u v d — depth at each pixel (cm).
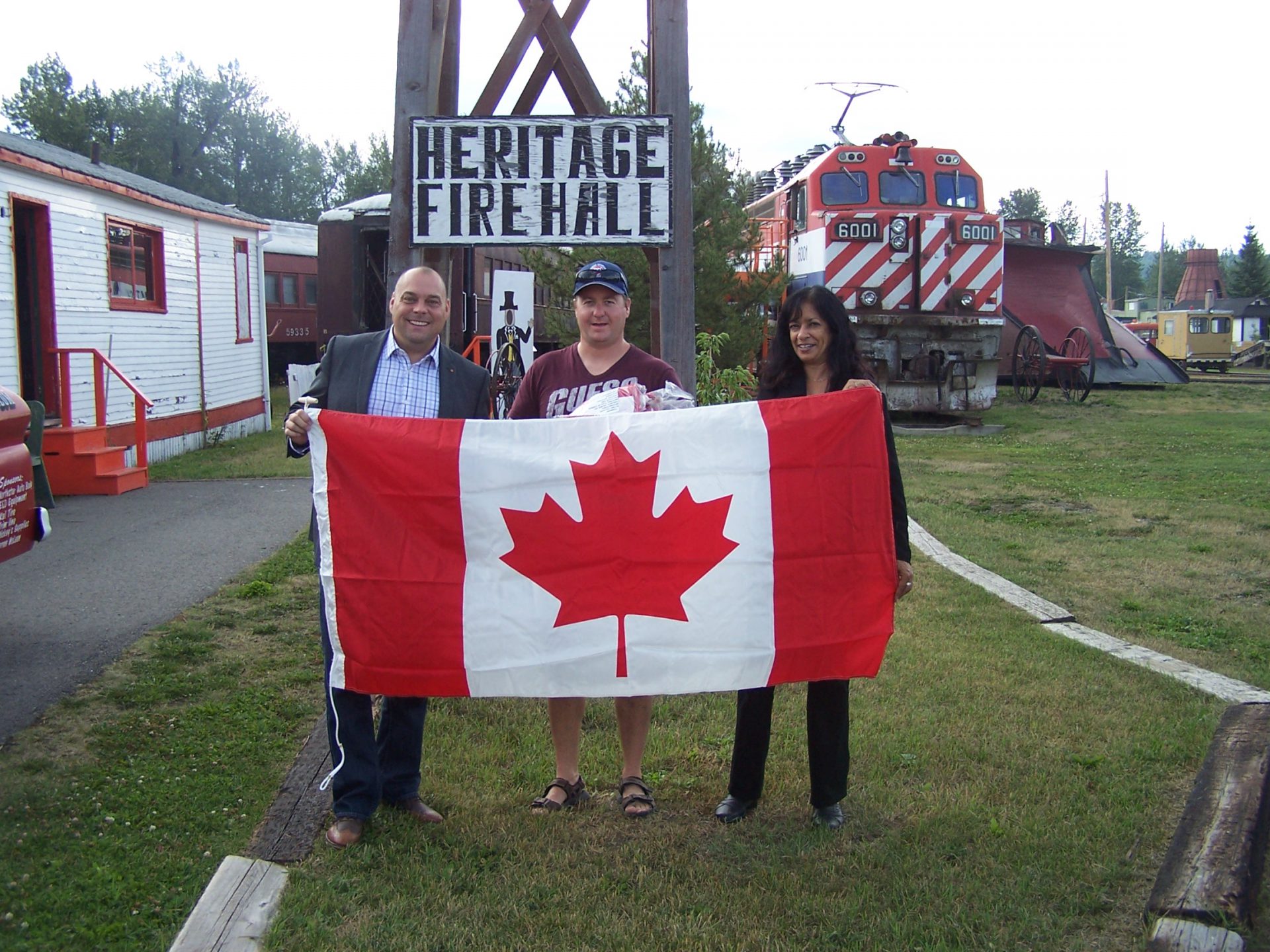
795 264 1738
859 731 456
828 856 359
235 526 891
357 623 368
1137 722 466
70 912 320
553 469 371
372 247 1634
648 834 376
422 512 369
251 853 358
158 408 1344
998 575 739
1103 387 2467
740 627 372
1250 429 1622
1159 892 320
